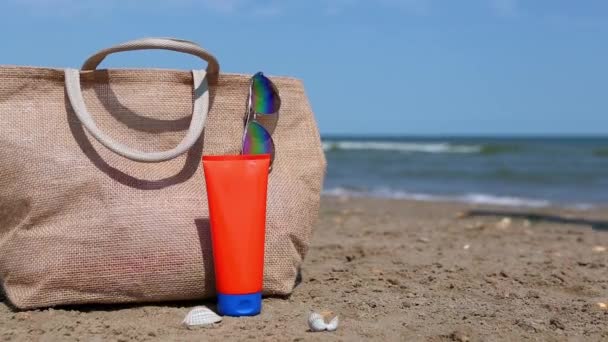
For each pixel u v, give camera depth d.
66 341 1.02
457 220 2.46
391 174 6.54
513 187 4.93
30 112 1.12
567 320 1.15
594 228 2.28
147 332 1.04
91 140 1.13
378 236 1.91
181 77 1.18
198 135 1.13
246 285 1.10
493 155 10.38
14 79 1.12
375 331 1.07
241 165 1.08
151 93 1.17
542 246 1.79
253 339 1.03
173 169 1.15
